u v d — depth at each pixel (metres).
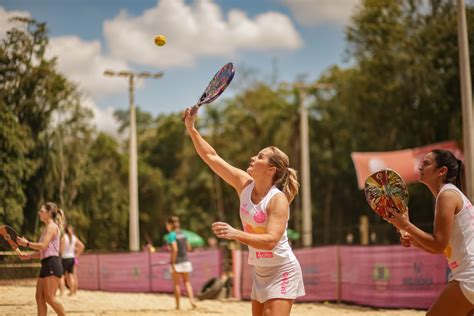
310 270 14.97
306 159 32.72
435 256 12.55
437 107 31.28
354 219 44.91
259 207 4.92
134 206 28.17
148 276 18.50
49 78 20.39
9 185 19.66
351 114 35.88
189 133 5.55
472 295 4.67
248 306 14.51
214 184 46.72
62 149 22.48
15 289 16.00
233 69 5.27
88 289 20.00
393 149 34.16
